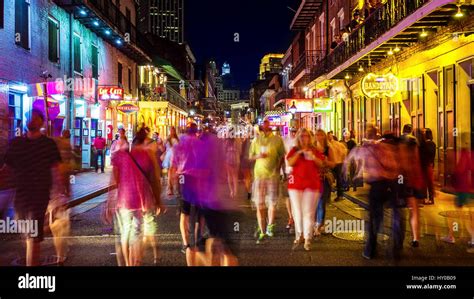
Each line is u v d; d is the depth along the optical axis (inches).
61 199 274.2
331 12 1067.9
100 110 977.5
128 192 254.2
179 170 263.3
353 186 597.0
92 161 927.7
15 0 625.0
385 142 288.2
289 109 993.5
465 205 312.2
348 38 753.0
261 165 350.0
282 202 526.6
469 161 309.9
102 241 331.6
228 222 235.0
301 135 312.8
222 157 236.7
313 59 1236.5
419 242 320.5
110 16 967.6
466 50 493.0
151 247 311.7
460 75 510.6
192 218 251.3
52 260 279.7
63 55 792.9
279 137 355.6
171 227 384.8
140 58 1267.2
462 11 435.2
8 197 376.8
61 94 669.3
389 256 288.2
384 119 754.2
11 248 308.7
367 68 781.3
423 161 390.3
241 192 636.7
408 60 640.4
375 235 284.8
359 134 881.5
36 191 252.8
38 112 255.8
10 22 606.5
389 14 565.0
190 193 245.1
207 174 234.8
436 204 458.3
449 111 541.0
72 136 784.9
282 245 319.3
